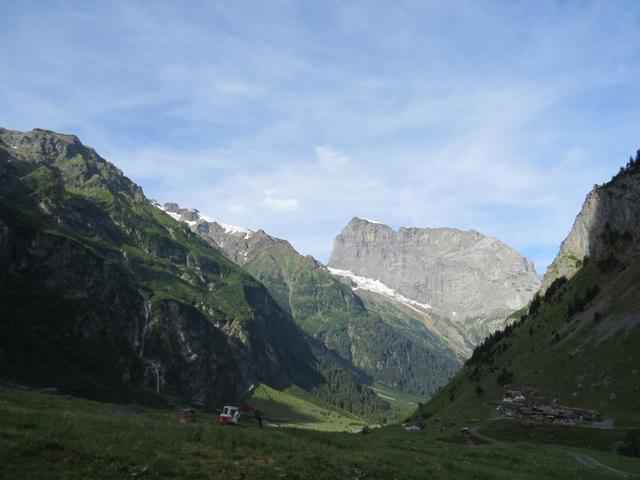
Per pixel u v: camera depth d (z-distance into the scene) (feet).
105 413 185.78
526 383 602.44
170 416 214.48
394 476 125.39
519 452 245.65
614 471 217.36
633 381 473.67
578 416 440.04
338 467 119.75
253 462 109.19
